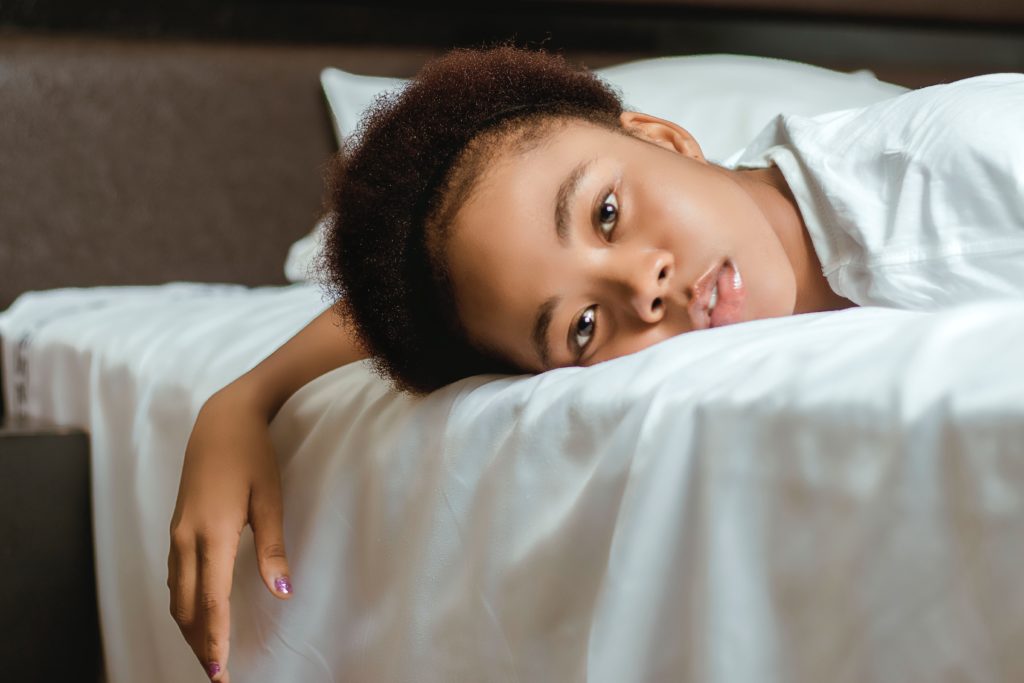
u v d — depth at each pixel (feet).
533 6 6.13
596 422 1.89
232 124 5.55
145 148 5.38
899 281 2.55
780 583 1.55
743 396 1.63
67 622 3.54
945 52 6.85
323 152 5.72
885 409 1.44
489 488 2.09
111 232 5.31
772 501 1.57
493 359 2.71
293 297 3.99
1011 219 2.40
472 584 2.08
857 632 1.45
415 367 2.67
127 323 3.90
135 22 5.50
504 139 2.65
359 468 2.52
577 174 2.54
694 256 2.47
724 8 6.37
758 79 5.12
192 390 3.14
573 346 2.55
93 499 3.56
